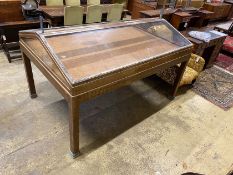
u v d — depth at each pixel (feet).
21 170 5.55
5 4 9.41
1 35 9.98
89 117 7.65
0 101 7.74
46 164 5.78
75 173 5.66
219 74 12.19
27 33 6.02
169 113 8.45
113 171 5.86
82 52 6.09
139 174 5.88
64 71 4.76
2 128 6.66
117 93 9.21
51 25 10.93
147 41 7.84
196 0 17.10
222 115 8.79
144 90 9.70
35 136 6.55
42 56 5.61
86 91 4.89
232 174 4.66
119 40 7.39
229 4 22.45
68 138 6.62
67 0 13.38
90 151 6.34
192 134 7.53
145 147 6.73
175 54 7.34
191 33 11.28
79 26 7.06
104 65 5.62
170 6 15.21
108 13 12.85
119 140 6.86
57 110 7.69
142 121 7.82
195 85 10.69
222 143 7.32
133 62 5.90
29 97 8.16
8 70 9.64
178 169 6.18
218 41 11.63
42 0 13.04
